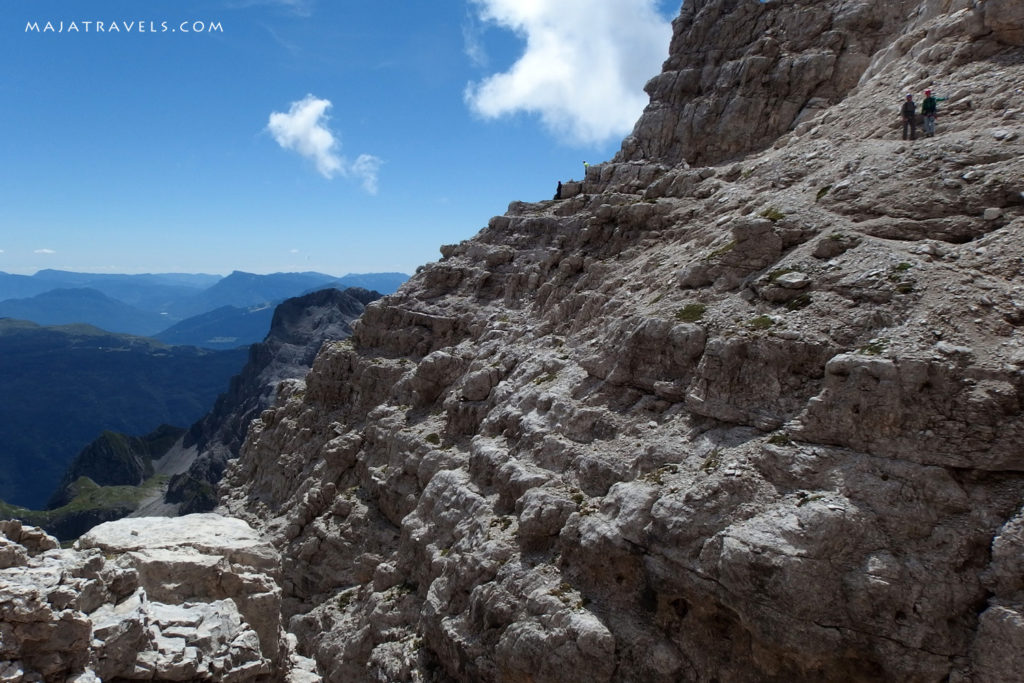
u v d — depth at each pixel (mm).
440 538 29875
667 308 26422
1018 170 23844
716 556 18469
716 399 22453
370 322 54531
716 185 39375
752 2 54062
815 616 17016
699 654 19188
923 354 18812
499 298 47281
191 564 21641
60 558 19734
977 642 16156
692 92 54656
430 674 26016
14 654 15906
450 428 37375
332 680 31625
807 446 19516
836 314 21609
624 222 40188
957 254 21969
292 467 52125
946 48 35125
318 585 40312
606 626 20344
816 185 29062
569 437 26734
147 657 18328
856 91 40406
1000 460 17656
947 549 17125
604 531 21250
